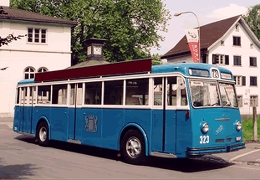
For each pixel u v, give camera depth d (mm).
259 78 58781
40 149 14195
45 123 14984
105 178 8570
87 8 41469
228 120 10312
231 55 56594
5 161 11055
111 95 11695
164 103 9969
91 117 12391
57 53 37562
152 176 8977
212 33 58156
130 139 10867
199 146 9406
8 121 31094
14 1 43500
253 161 11367
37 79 15789
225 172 9844
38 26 36812
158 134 10023
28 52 36344
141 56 44125
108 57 42000
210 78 10203
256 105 16938
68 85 13695
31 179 8367
